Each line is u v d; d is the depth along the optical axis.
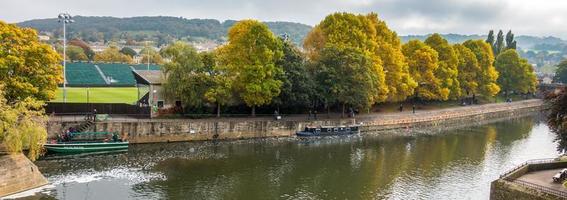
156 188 55.91
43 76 68.06
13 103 58.88
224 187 57.53
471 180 64.94
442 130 111.75
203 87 85.06
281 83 89.69
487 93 154.00
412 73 125.19
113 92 117.31
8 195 50.41
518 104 166.00
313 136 92.88
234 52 88.12
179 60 84.25
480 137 102.88
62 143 68.12
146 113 84.62
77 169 61.59
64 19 90.00
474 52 154.75
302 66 96.12
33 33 69.38
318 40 109.50
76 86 130.75
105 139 72.56
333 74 97.00
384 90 107.38
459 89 136.75
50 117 76.25
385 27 120.25
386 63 113.19
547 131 115.75
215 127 84.69
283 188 58.22
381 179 63.94
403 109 126.38
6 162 50.78
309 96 96.06
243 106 96.38
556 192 45.38
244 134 87.75
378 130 106.56
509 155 83.06
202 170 64.50
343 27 107.44
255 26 87.50
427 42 139.88
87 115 77.69
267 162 70.81
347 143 89.19
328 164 71.31
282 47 93.50
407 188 60.16
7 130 50.94
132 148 75.00
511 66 176.62
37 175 54.12
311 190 57.84
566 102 54.75
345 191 57.94
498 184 49.34
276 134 91.31
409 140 95.69
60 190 53.06
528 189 46.78
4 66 63.44
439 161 76.31
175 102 89.19
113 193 53.25
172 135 80.88
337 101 105.94
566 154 67.38
